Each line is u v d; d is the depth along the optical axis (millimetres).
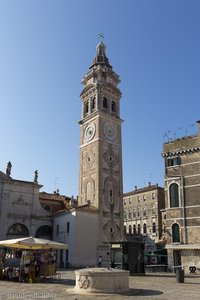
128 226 96688
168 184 49656
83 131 74125
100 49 81375
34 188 66000
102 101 73188
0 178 61812
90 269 22078
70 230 59125
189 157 48562
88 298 18500
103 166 67375
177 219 47188
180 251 45969
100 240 60969
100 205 63594
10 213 61719
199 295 20234
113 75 78438
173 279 33094
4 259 33188
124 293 20719
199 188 46281
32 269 28625
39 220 64875
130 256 39062
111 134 71812
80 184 69938
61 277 34469
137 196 96375
